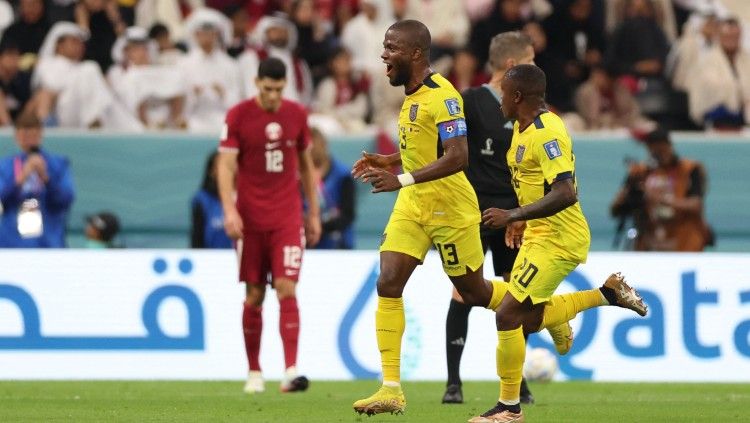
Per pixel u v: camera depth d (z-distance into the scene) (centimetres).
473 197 2612
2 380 3956
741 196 5628
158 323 4038
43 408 2928
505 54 3031
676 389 3759
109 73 5641
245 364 4044
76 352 4012
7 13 5838
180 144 5459
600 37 6019
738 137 5638
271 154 3488
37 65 5566
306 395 3391
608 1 6062
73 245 5394
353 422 2542
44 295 4016
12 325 4000
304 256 4072
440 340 4047
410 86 2541
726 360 4084
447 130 2481
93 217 4900
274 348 4044
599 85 5900
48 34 5631
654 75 6050
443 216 2569
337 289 4072
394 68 2528
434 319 4047
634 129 5797
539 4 5944
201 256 4062
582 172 5584
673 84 6053
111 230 4894
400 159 2691
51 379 3994
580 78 5962
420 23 2533
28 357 4000
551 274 2508
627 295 2681
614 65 5978
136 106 5584
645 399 3331
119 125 5566
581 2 5938
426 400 3216
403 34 2511
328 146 5244
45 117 5503
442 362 4041
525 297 2495
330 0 6106
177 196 5456
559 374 4053
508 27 5825
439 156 2552
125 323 4028
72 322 4019
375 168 2588
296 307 3503
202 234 4766
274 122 3491
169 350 4031
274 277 3503
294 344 3484
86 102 5512
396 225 2588
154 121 5591
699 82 6000
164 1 5962
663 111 6028
